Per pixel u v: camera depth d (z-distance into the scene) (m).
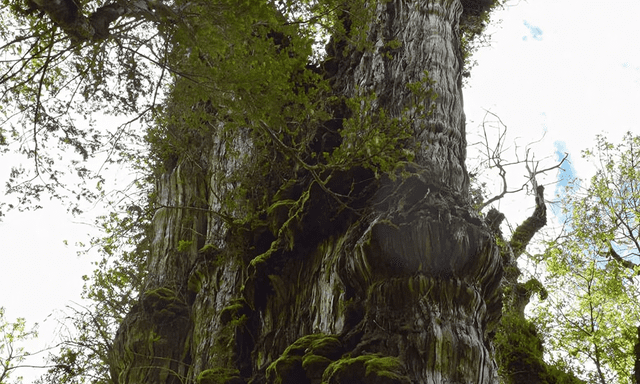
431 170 11.78
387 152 11.02
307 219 13.05
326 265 12.62
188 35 8.90
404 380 9.82
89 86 9.87
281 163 14.70
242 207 15.16
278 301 13.24
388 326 10.55
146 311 15.73
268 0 9.42
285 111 10.35
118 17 9.24
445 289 10.59
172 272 16.58
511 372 14.92
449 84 13.52
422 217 10.82
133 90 9.91
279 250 13.47
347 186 12.73
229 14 8.77
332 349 10.93
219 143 17.30
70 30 8.90
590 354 16.53
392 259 10.82
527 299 17.28
